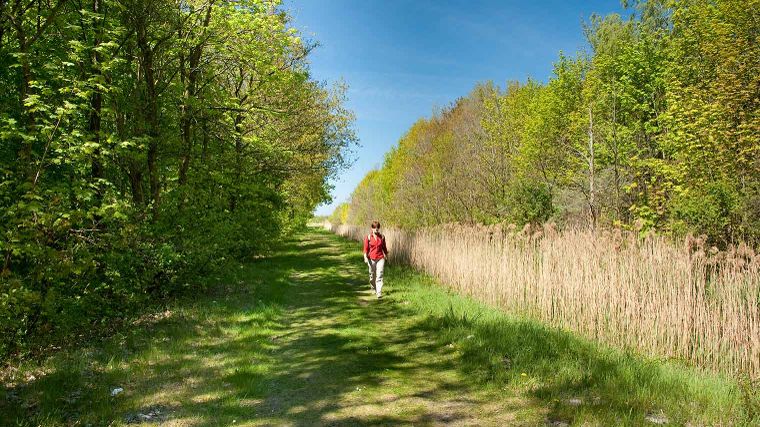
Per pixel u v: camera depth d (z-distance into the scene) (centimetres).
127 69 1081
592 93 1745
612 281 730
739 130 1220
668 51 1672
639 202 1517
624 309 716
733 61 1325
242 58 1430
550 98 2020
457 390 553
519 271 967
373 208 3994
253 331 817
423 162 2822
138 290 934
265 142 1842
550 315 862
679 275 659
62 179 952
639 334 682
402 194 2892
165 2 1045
